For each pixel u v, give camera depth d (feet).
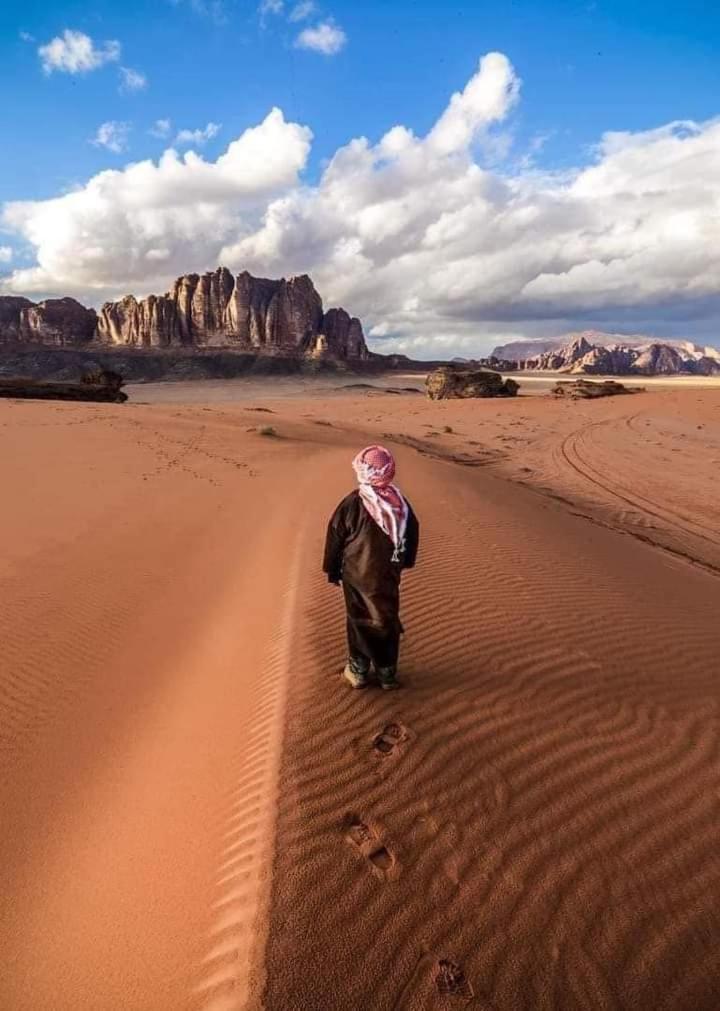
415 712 15.03
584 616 22.39
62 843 13.23
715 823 12.41
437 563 27.66
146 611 27.89
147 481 60.13
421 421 154.61
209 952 9.18
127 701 19.74
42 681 21.08
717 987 9.34
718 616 26.37
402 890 10.03
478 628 20.31
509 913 9.86
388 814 11.69
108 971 9.66
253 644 21.21
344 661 17.58
